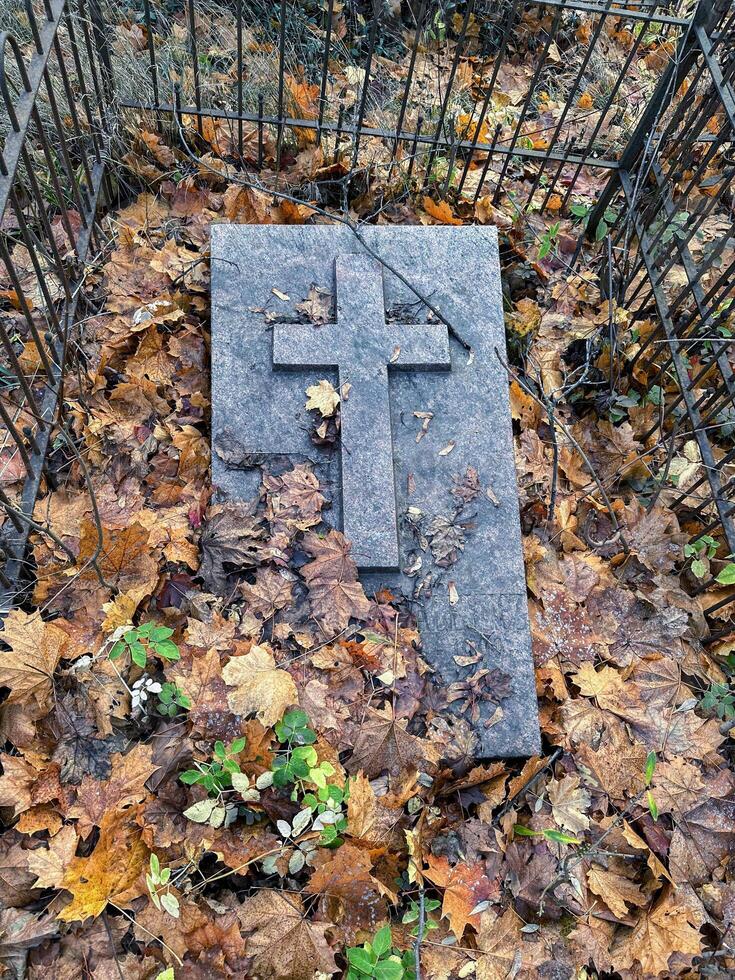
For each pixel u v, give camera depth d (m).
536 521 1.63
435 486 1.48
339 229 1.62
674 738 1.42
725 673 1.57
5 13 1.85
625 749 1.39
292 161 2.03
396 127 2.14
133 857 1.13
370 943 1.13
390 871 1.22
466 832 1.27
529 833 1.28
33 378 1.55
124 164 1.89
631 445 1.77
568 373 1.87
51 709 1.22
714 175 2.21
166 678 1.28
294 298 1.56
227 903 1.16
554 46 2.65
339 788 1.18
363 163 2.05
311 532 1.42
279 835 1.20
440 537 1.45
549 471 1.70
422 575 1.43
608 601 1.55
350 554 1.40
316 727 1.26
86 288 1.72
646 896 1.28
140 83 1.96
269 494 1.43
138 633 1.21
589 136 2.43
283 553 1.39
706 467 1.62
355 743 1.27
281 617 1.35
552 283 1.99
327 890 1.15
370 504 1.44
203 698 1.23
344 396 1.50
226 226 1.59
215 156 1.98
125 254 1.77
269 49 2.23
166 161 1.94
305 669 1.31
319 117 1.90
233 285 1.55
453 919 1.17
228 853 1.16
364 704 1.30
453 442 1.51
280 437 1.47
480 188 2.04
